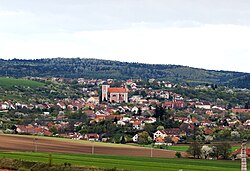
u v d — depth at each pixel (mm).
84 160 142250
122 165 132000
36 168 123125
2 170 124375
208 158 169125
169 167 131875
